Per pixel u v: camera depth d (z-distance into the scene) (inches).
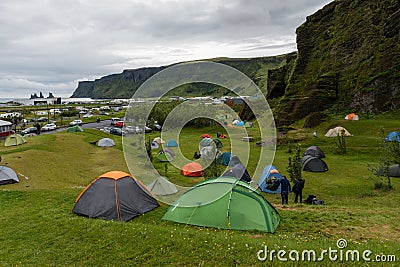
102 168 1029.2
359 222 416.8
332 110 1977.1
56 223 413.4
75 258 313.1
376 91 1870.1
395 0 2127.2
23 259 319.3
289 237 357.1
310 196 627.8
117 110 4165.8
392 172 838.5
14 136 1279.5
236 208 406.9
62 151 1229.1
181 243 321.7
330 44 2450.8
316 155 1149.7
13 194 580.4
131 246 325.4
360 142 1298.0
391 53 1958.7
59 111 3875.5
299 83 2456.9
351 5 2492.6
